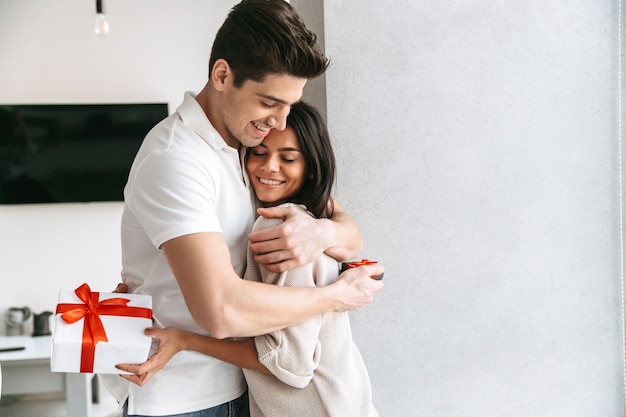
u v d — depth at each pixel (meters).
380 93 2.14
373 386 2.19
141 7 5.53
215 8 5.63
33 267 5.51
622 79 2.33
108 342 1.41
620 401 2.36
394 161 2.16
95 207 5.59
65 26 5.47
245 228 1.58
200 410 1.57
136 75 5.55
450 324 2.22
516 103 2.24
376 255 2.17
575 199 2.30
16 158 5.45
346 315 1.62
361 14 2.12
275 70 1.38
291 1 2.68
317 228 1.54
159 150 1.44
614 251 2.34
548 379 2.30
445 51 2.18
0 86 5.43
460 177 2.21
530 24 2.25
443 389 2.22
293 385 1.53
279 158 1.59
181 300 1.54
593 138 2.31
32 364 4.61
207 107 1.53
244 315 1.38
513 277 2.26
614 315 2.35
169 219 1.37
